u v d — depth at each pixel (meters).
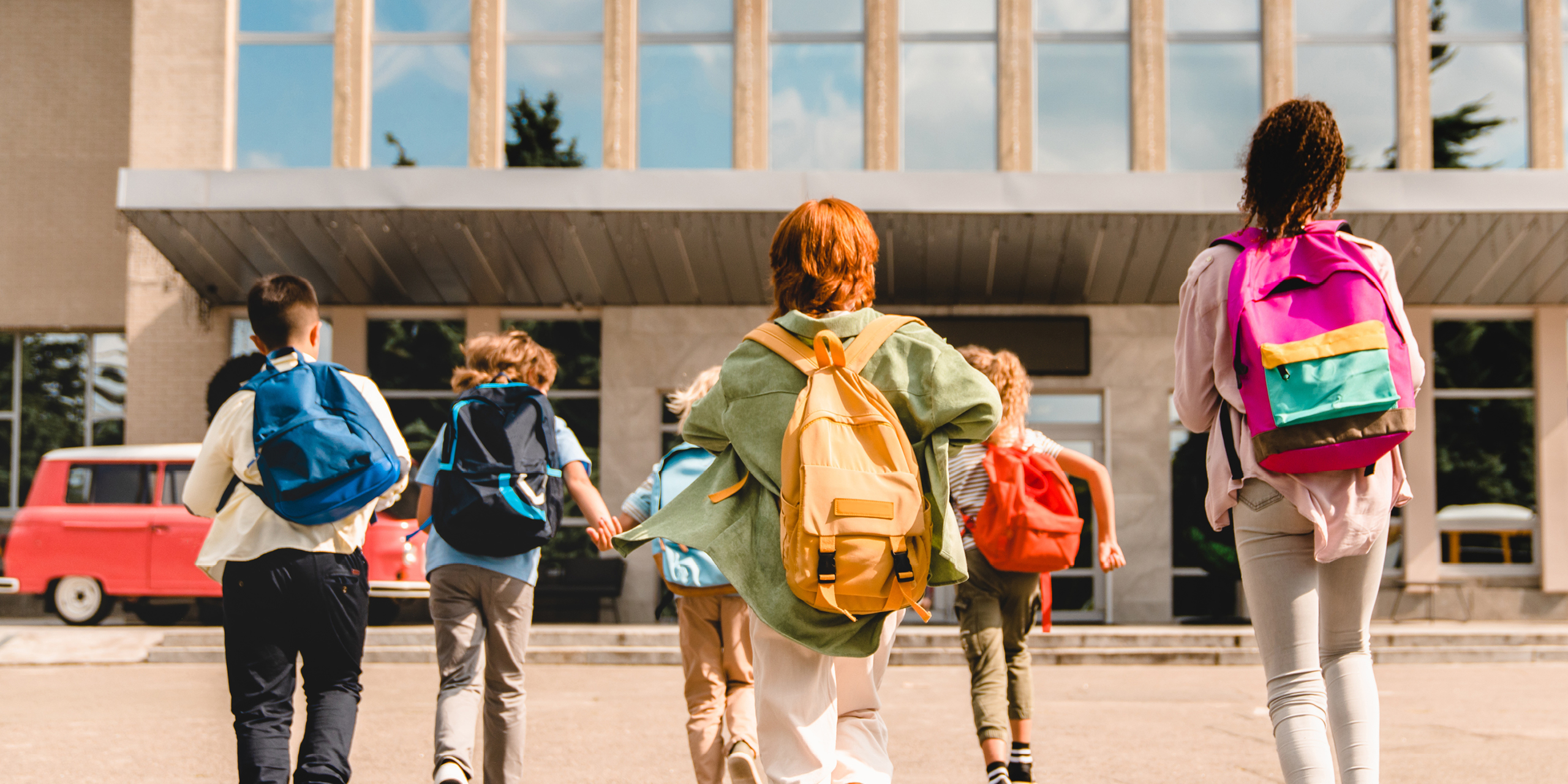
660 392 15.16
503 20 15.05
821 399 2.43
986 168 14.84
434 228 13.42
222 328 15.19
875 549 2.35
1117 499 14.71
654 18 15.02
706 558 4.06
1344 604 2.65
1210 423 2.78
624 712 7.41
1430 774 4.95
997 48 14.92
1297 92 14.71
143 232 13.49
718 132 14.94
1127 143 14.90
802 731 2.48
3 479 17.28
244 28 15.12
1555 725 6.59
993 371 4.45
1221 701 8.05
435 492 3.88
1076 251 13.52
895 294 14.55
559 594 14.16
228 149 14.98
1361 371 2.47
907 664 11.26
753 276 14.23
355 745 5.96
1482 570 14.84
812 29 15.01
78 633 11.66
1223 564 14.64
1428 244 13.23
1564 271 13.73
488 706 3.88
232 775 5.07
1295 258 2.65
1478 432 14.98
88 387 17.47
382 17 15.10
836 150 14.91
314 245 13.71
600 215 13.20
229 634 3.27
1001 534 4.19
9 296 17.38
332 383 3.41
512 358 4.16
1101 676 10.14
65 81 17.59
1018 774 4.34
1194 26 14.88
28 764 5.30
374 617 12.77
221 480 3.37
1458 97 14.75
